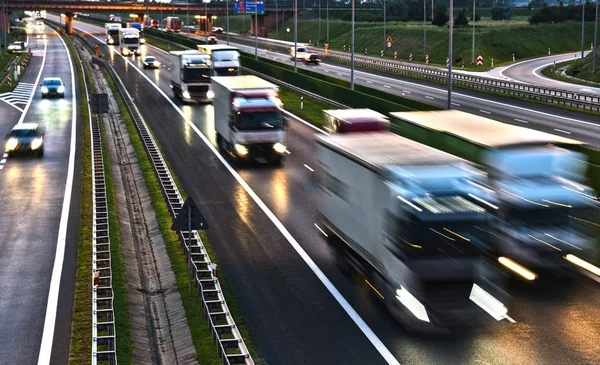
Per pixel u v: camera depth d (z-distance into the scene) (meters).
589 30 163.88
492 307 22.58
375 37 165.62
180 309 24.81
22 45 144.75
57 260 29.31
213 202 38.16
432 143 34.84
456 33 146.62
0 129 61.00
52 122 64.75
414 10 195.50
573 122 61.81
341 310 24.17
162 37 171.25
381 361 20.48
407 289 21.75
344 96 68.44
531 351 20.89
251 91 47.22
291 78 84.38
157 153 49.56
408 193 21.75
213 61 78.62
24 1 192.12
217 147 52.97
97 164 45.75
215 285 25.11
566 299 24.84
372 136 29.20
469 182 22.17
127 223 36.00
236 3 192.75
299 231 32.94
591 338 21.66
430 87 89.81
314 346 21.56
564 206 27.00
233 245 31.16
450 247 21.75
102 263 27.61
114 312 23.69
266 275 27.61
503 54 141.62
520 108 70.75
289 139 55.69
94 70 112.81
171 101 77.44
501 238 27.42
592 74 101.50
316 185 41.44
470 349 21.12
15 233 32.97
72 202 38.25
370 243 24.33
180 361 21.17
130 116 67.19
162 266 29.53
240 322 23.22
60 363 20.56
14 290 26.09
